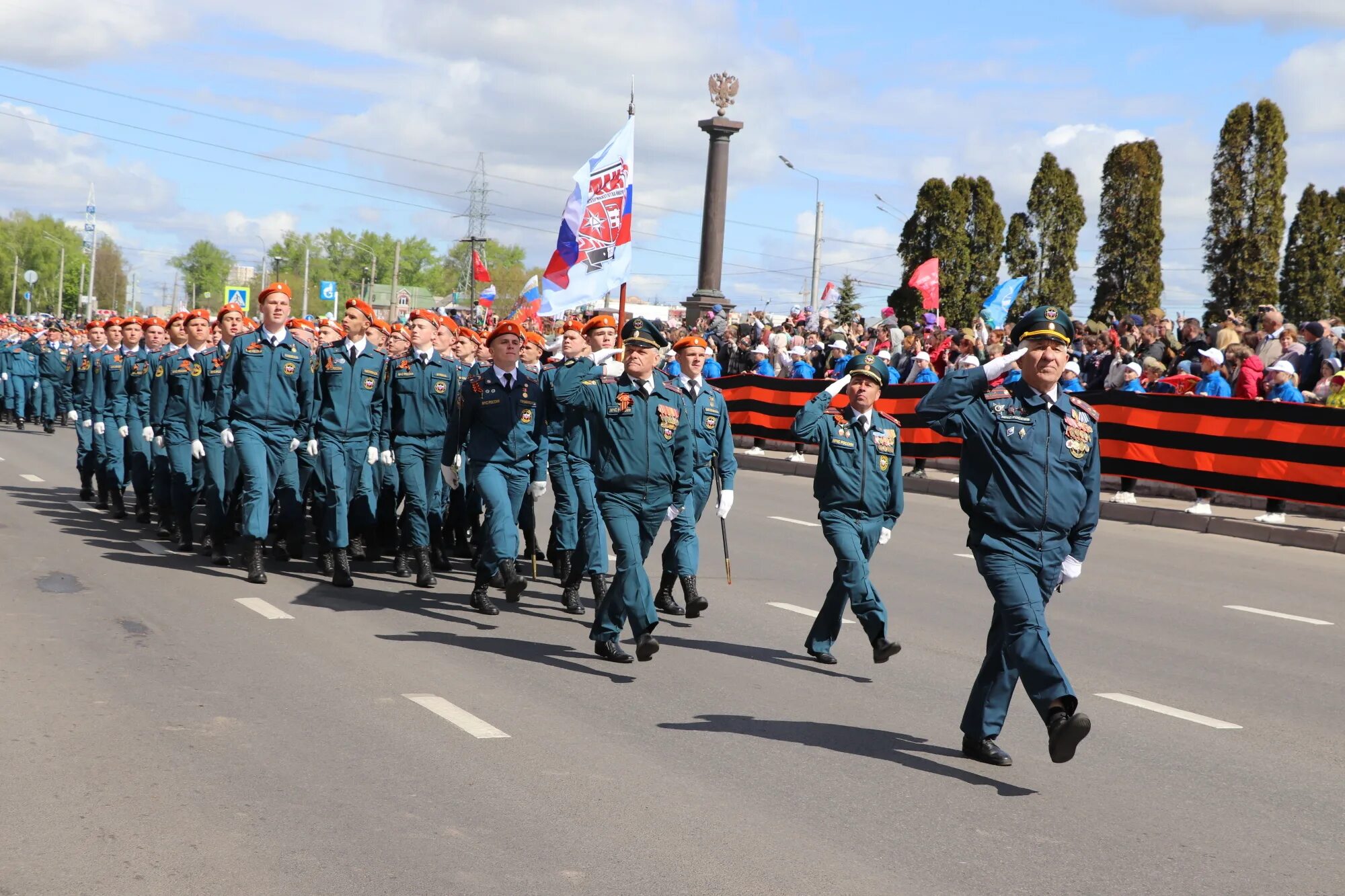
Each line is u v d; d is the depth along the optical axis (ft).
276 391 35.37
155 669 24.34
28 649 25.64
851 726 22.13
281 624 28.94
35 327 113.91
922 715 23.03
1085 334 63.36
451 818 16.81
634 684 24.62
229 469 39.11
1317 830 17.57
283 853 15.44
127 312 500.74
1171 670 27.61
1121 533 51.90
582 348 35.55
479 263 143.43
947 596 35.83
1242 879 15.66
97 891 14.20
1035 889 15.08
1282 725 23.30
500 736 20.65
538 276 101.45
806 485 70.95
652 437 25.77
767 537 47.42
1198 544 49.06
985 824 17.34
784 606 33.65
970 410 19.40
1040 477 19.02
